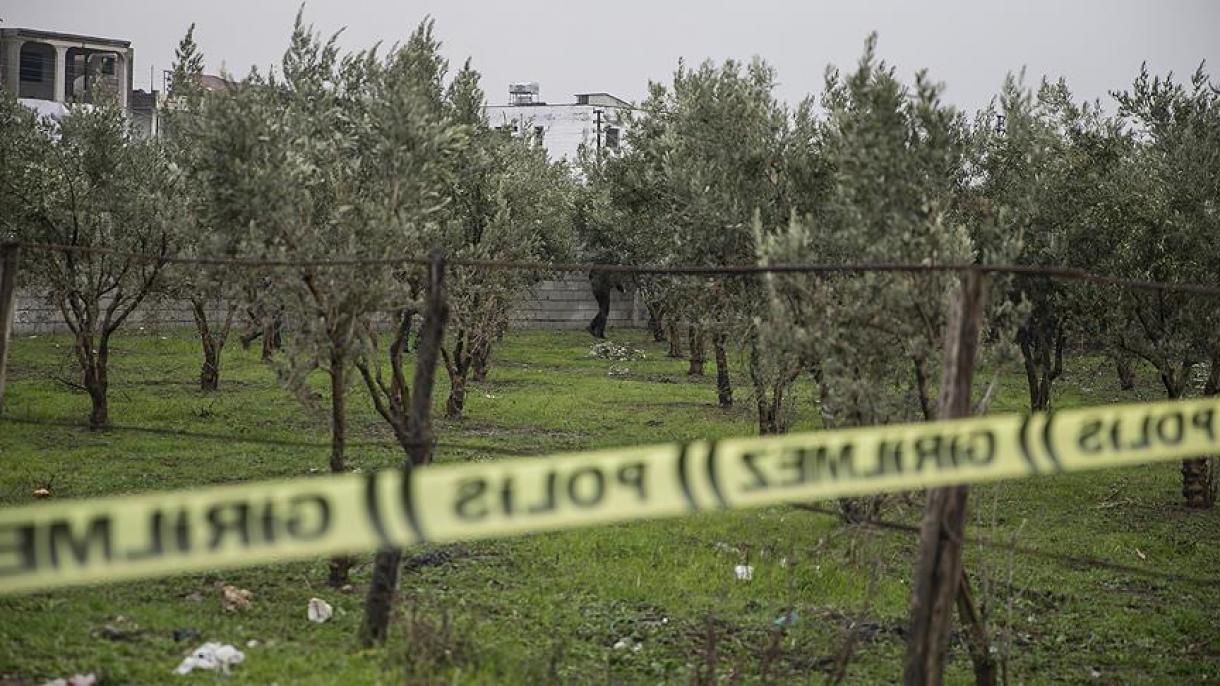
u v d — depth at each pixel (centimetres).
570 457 714
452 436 2314
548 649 1097
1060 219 2120
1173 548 1667
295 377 1262
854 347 1205
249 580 1265
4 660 936
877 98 1293
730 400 2848
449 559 1407
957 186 1948
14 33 6831
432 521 696
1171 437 820
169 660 984
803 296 1243
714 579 1383
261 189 1317
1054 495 2009
